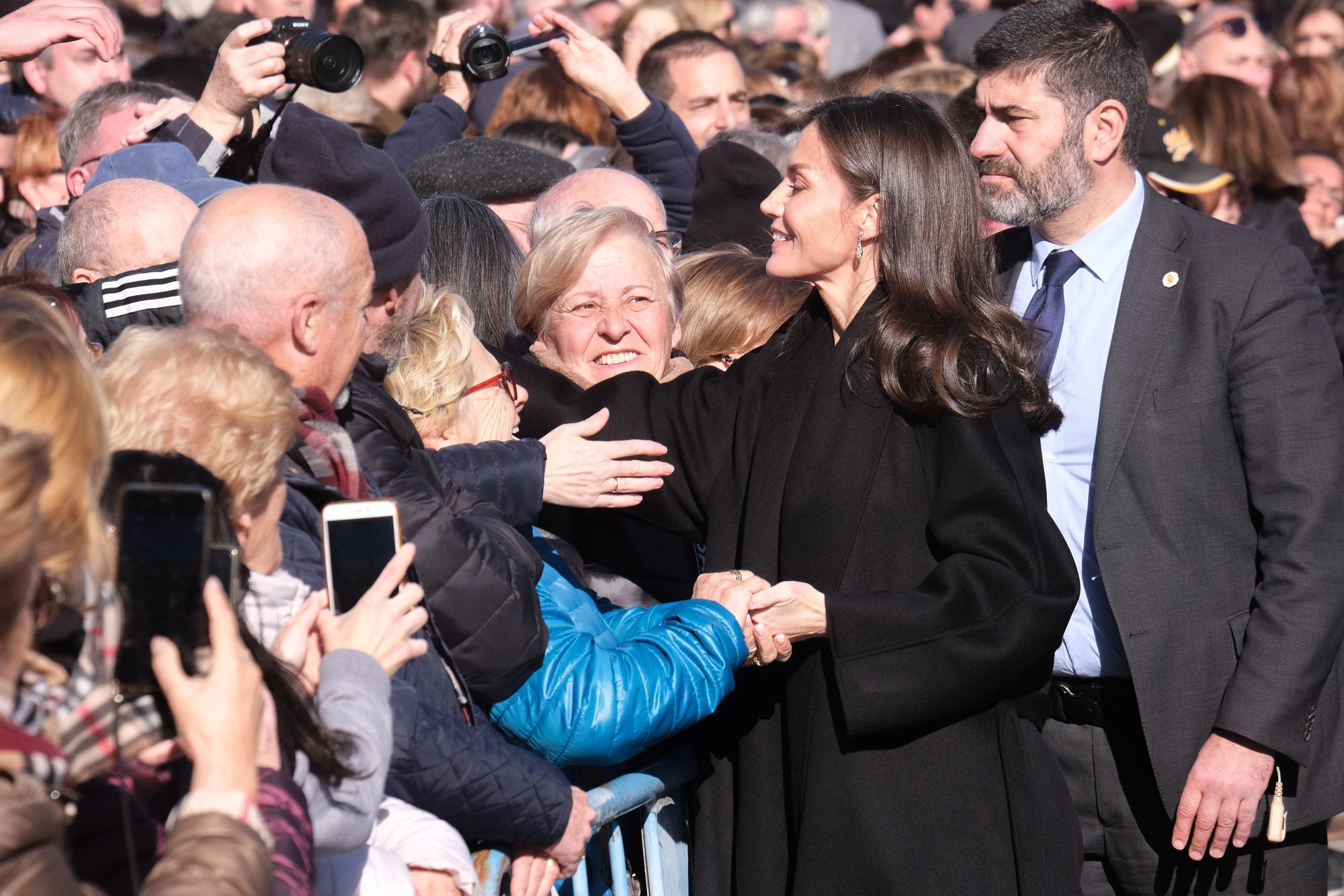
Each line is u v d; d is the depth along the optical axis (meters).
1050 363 10.65
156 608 5.63
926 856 8.77
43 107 17.38
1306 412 9.99
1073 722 10.88
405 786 7.38
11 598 5.07
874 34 35.66
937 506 8.85
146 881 5.26
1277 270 10.20
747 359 10.05
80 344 5.82
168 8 28.14
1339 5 30.67
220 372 6.36
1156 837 10.71
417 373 9.31
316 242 7.48
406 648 6.64
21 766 5.04
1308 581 9.88
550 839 7.92
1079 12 10.52
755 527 9.26
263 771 5.85
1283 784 10.30
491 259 11.50
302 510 7.42
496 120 21.30
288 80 11.60
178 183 11.00
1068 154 10.41
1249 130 20.61
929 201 9.00
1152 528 10.24
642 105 16.62
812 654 9.09
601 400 9.97
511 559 8.25
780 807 9.30
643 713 8.39
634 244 10.47
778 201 9.48
